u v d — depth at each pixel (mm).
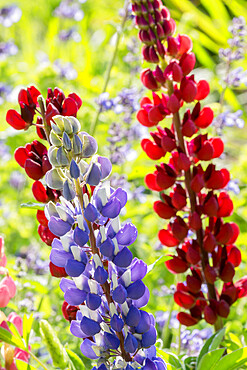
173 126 1229
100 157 1029
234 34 1555
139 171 1686
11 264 1503
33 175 1129
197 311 1230
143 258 1602
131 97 1620
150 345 1029
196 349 1330
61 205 1032
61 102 1137
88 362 1275
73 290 1025
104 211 1019
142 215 1693
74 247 1017
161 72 1201
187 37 1210
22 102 1144
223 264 1211
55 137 1017
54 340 1050
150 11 1204
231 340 1205
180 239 1214
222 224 1217
